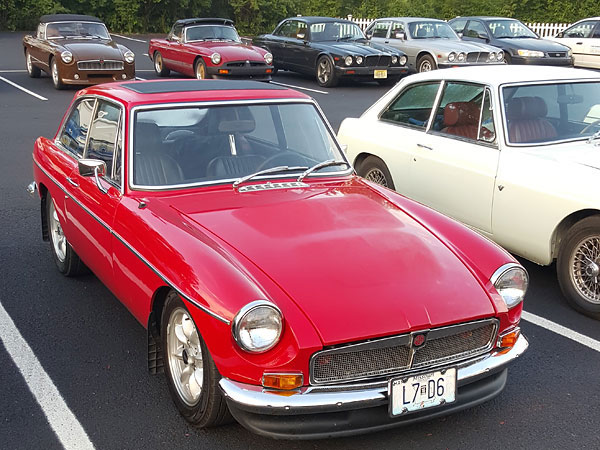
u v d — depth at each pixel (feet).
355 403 10.20
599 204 15.89
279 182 14.39
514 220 17.99
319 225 12.44
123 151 13.98
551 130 19.08
